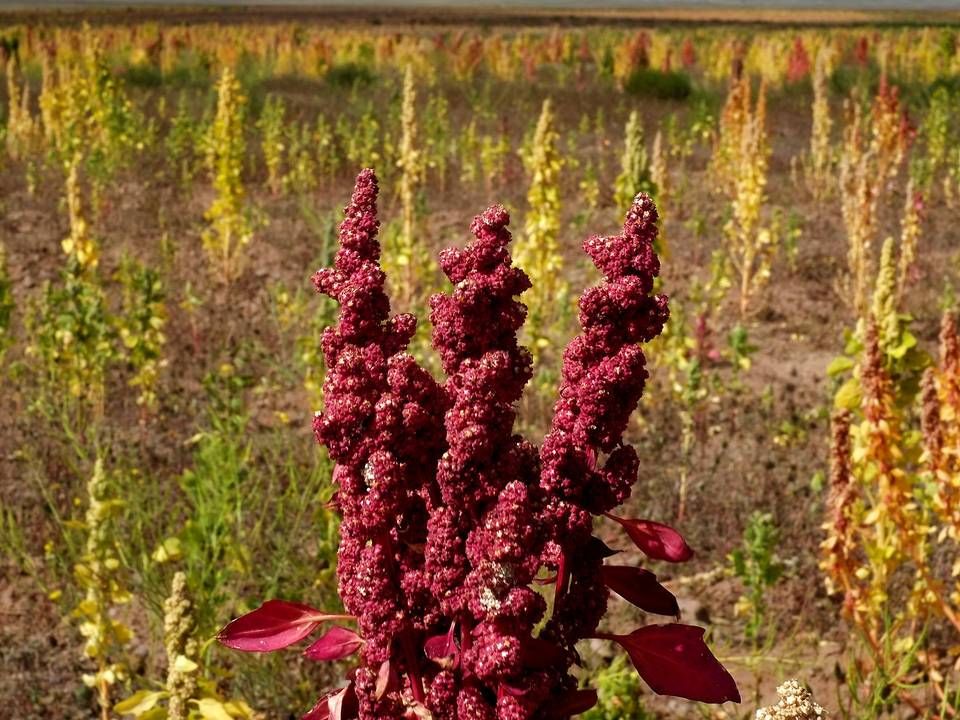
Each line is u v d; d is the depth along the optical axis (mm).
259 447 6250
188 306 8320
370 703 1643
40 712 4352
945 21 88000
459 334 1670
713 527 5809
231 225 10281
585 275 10531
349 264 1734
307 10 116125
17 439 6508
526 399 7391
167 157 15344
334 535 4293
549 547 1539
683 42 44125
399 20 82250
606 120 22422
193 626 3211
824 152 14680
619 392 1663
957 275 10969
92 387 6969
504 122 15031
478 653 1535
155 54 32312
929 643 4676
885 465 4215
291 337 8711
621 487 1662
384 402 1594
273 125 14852
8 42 31281
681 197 13531
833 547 4348
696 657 1662
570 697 1633
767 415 7367
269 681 4273
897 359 4590
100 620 3996
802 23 82062
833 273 11070
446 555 1564
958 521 4098
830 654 4719
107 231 12055
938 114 16656
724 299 10070
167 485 5750
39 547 5488
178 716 3156
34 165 14992
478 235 1688
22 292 9805
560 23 79375
